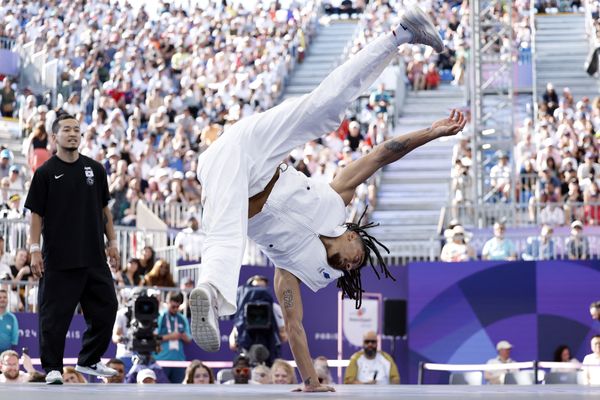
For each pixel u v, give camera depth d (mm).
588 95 35812
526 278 22422
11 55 34469
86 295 9867
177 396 6164
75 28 38594
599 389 8242
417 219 28031
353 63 7746
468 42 35750
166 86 34938
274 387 8969
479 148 26172
